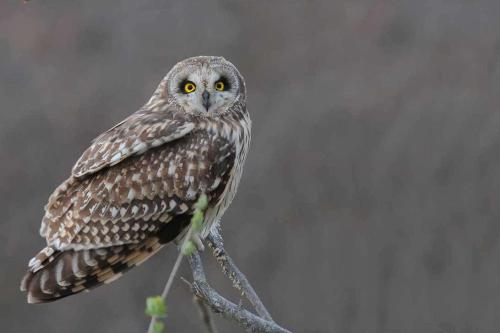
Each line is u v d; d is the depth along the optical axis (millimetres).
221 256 9672
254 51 29047
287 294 24469
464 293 24438
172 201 10336
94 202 10305
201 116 10461
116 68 28156
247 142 10695
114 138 10414
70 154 26672
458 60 27953
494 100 26734
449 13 28781
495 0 28734
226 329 22734
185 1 29156
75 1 29125
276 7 29594
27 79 27828
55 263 10250
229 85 10547
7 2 29188
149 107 10664
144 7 29141
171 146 10391
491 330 23984
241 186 25438
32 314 24562
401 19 29172
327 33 29312
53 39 28641
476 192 25391
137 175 10312
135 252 10398
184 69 10516
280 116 26812
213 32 29156
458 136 26031
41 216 25703
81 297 24516
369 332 24203
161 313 7090
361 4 29375
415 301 24359
